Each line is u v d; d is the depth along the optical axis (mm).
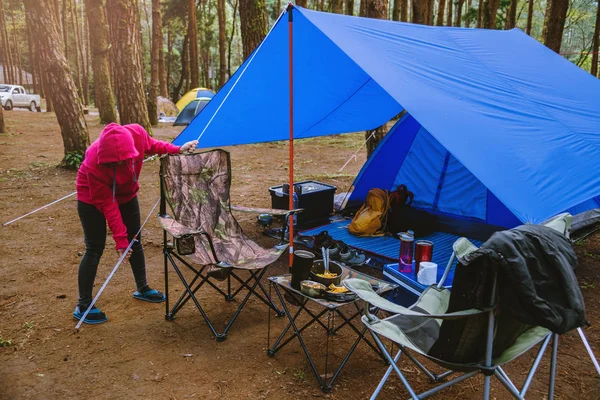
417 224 5328
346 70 4465
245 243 3633
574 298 1819
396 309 2031
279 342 3146
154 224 5668
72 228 5480
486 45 4984
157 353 3006
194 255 3320
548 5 9172
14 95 22859
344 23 3973
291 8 3643
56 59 8383
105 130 2996
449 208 5641
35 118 18906
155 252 4773
